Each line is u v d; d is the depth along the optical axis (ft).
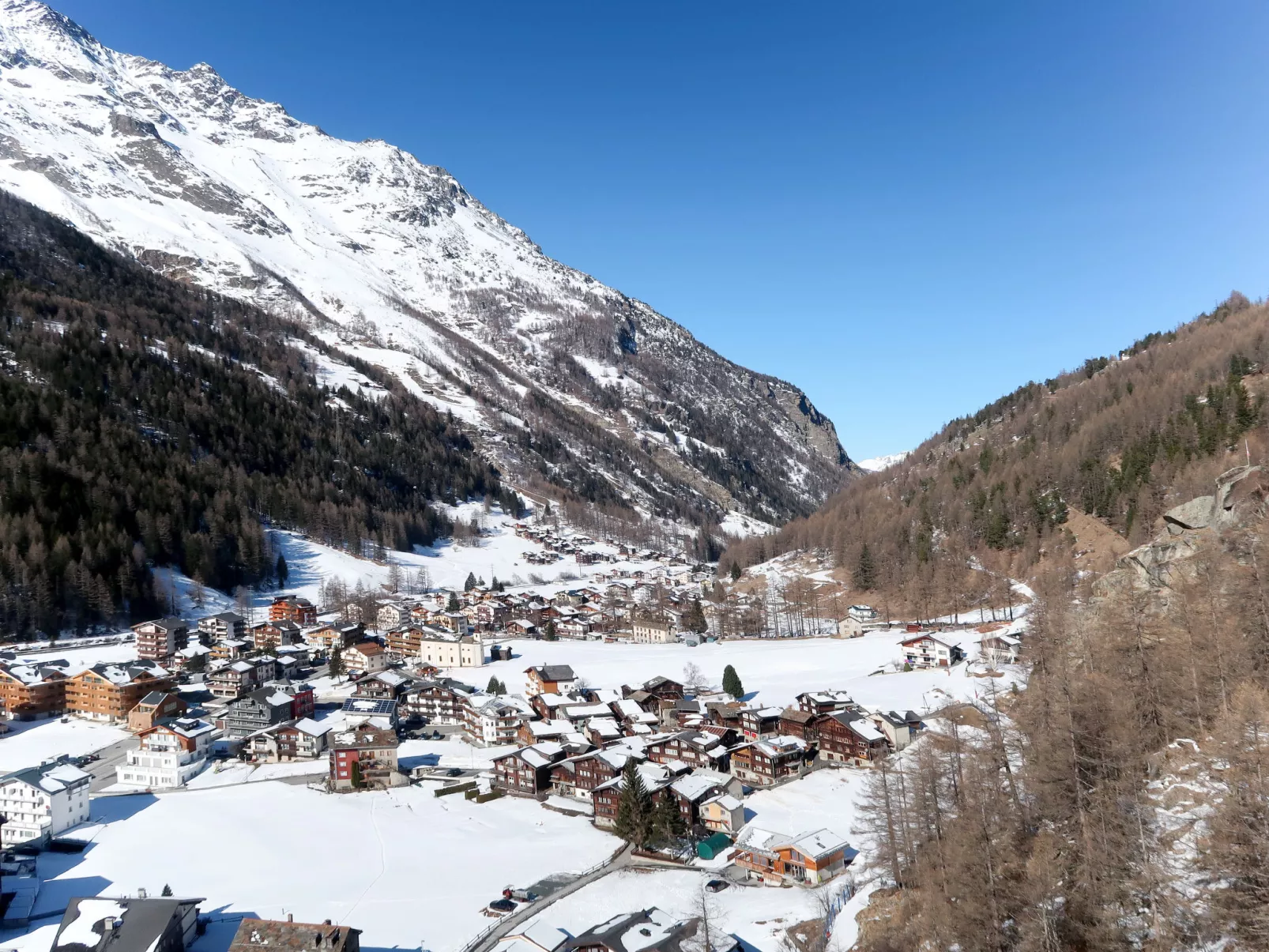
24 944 256.93
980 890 191.72
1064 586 531.50
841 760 395.55
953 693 448.65
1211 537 308.19
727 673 504.43
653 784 343.87
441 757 451.12
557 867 306.35
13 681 524.52
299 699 513.45
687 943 226.99
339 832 346.13
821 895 262.26
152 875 309.22
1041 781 215.51
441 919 268.41
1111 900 171.53
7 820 346.95
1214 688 221.66
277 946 224.33
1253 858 157.79
